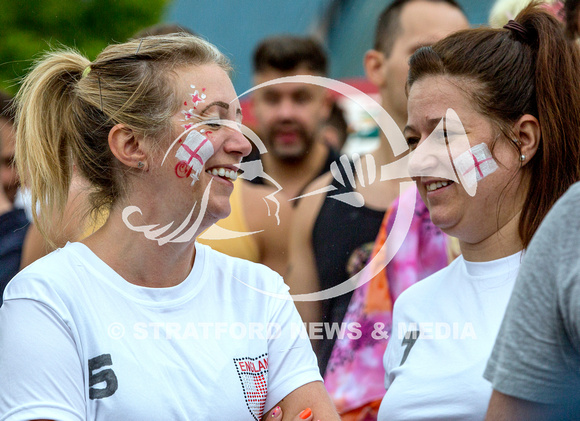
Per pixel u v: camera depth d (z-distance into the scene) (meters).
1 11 11.75
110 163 2.96
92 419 2.70
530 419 2.12
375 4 7.61
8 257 4.48
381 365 3.97
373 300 4.04
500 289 2.87
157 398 2.71
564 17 3.30
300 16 8.78
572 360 2.08
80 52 3.40
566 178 2.80
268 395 3.07
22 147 3.11
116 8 12.48
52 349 2.67
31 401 2.62
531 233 2.80
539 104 2.82
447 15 4.36
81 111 2.99
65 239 3.34
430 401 2.83
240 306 3.05
